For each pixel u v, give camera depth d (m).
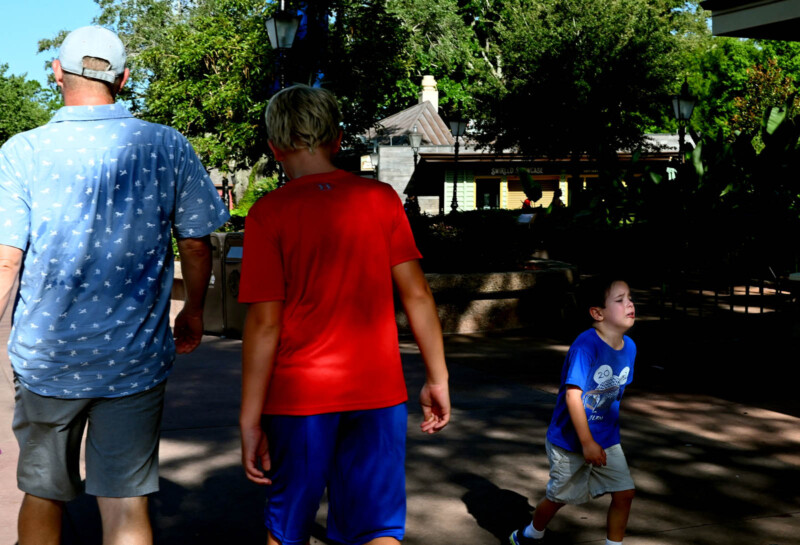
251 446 2.35
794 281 7.57
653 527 3.71
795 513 3.89
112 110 2.62
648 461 4.68
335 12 21.47
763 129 8.55
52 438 2.58
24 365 2.52
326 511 3.92
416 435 5.22
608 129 29.81
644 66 29.22
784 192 8.27
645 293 12.70
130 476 2.60
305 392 2.33
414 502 4.03
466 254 10.34
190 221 2.73
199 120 23.53
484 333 9.67
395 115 44.34
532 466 4.59
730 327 8.70
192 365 7.50
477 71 34.03
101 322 2.53
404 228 2.50
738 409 5.84
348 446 2.38
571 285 10.38
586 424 3.14
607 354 3.22
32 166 2.50
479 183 38.66
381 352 2.40
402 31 22.77
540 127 30.30
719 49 49.28
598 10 29.81
